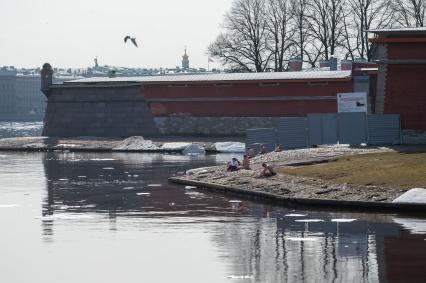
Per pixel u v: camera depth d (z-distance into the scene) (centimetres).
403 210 9369
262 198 10812
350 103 16825
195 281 6200
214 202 10556
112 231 8369
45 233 8294
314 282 6097
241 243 7619
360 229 8212
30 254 7225
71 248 7481
